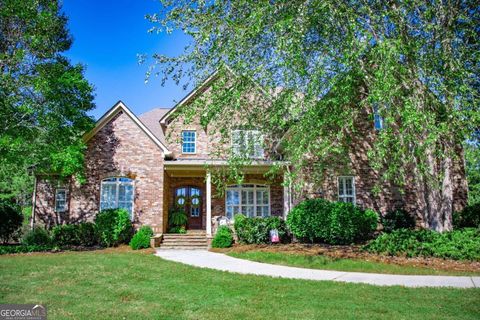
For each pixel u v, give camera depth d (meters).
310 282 8.81
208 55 10.16
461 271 9.96
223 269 10.77
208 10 9.84
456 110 9.20
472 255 11.07
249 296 7.45
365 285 8.42
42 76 15.02
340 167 18.08
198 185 21.41
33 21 15.47
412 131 10.00
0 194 26.78
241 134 12.87
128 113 18.77
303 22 9.19
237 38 9.55
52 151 15.32
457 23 11.42
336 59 9.89
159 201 18.25
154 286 8.39
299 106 9.84
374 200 18.31
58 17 17.98
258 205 20.56
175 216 20.20
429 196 13.98
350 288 8.12
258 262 12.12
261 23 9.32
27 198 31.23
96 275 9.62
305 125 10.30
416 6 10.45
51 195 18.81
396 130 10.61
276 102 11.30
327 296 7.41
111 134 18.64
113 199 18.23
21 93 15.12
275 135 14.49
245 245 16.41
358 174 18.42
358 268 10.61
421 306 6.61
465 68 10.44
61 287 8.22
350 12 9.28
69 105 15.91
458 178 19.84
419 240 12.84
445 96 10.17
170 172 19.97
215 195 20.45
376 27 10.34
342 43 9.98
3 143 13.62
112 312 6.27
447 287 8.10
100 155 18.42
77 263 11.49
